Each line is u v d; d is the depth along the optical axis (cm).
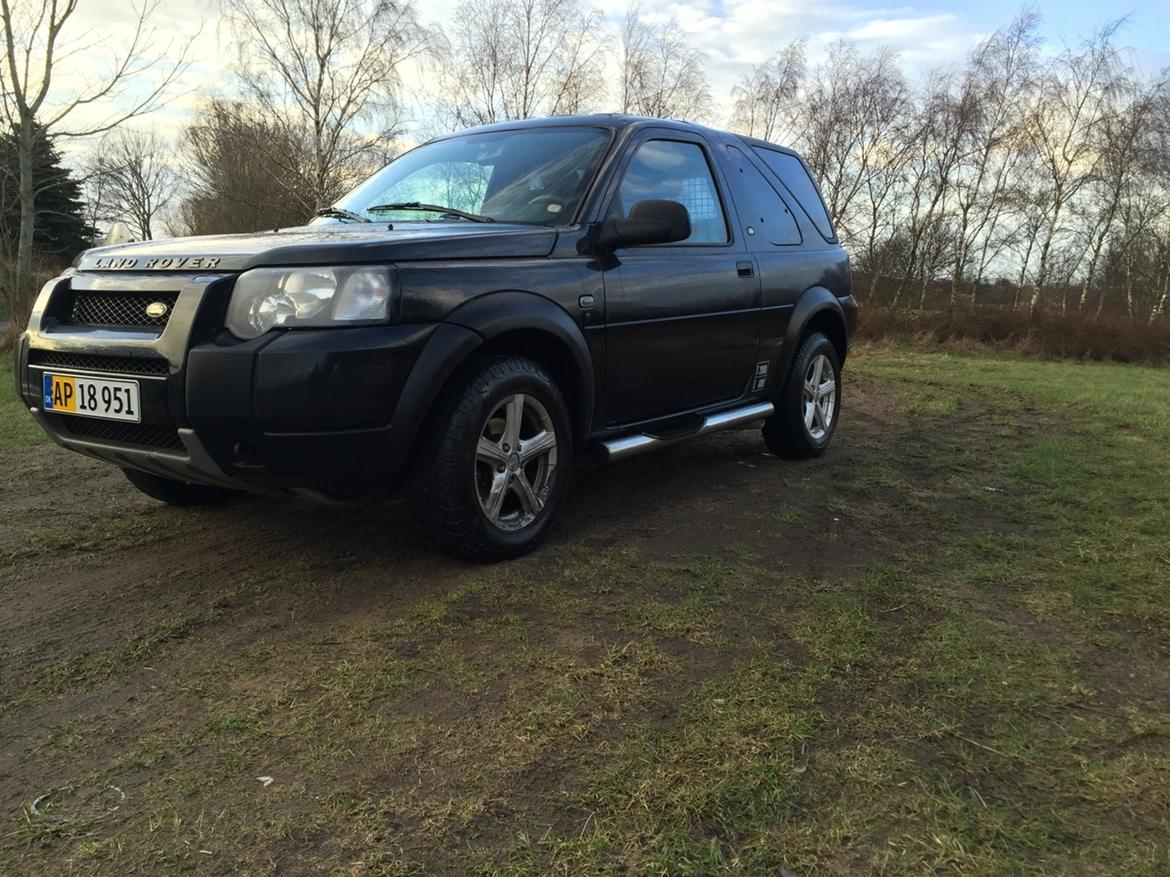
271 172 2138
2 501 420
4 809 185
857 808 182
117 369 285
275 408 259
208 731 213
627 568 321
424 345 279
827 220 566
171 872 165
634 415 389
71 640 266
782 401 498
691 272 404
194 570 325
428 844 171
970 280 2408
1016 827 176
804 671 240
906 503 421
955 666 245
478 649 254
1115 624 276
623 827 175
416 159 433
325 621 276
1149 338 1800
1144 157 2258
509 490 329
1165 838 174
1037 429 648
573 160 381
